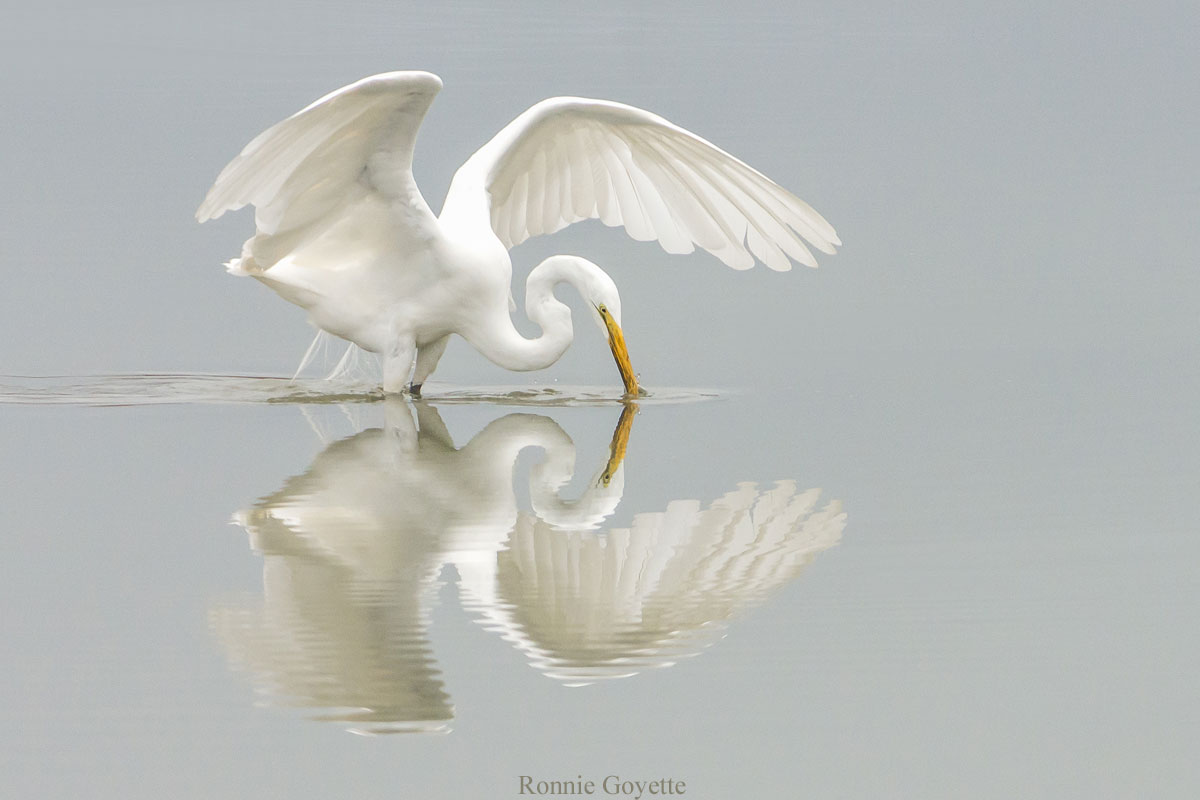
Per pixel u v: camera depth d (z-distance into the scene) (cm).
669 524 1092
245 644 877
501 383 1620
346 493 1170
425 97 1347
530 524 1091
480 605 938
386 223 1476
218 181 1245
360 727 794
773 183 1447
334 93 1239
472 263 1517
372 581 977
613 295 1545
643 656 873
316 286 1519
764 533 1073
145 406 1484
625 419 1431
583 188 1639
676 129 1489
